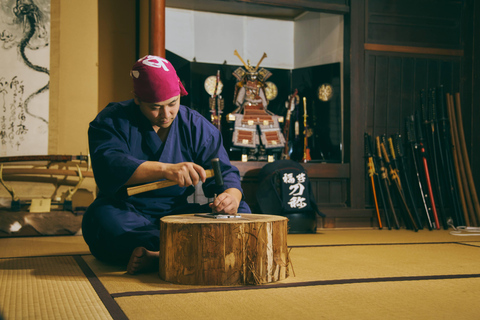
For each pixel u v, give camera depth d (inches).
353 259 91.4
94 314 49.6
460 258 93.0
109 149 74.9
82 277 70.7
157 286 63.8
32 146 155.6
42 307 52.4
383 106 179.2
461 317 49.3
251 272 64.6
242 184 166.7
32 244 118.5
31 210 143.6
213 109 173.3
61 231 141.2
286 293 59.9
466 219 174.2
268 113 181.9
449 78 187.2
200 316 48.9
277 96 200.1
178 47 189.6
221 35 197.0
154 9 148.0
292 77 200.4
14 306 52.9
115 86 167.3
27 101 155.6
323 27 190.7
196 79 188.7
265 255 65.6
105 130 78.4
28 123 155.6
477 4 187.3
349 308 52.7
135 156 80.1
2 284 65.3
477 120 186.4
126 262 81.8
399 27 181.9
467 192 177.6
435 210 169.6
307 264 84.8
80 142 161.5
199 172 67.9
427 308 52.9
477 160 185.5
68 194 148.1
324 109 187.2
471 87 187.3
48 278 69.7
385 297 58.1
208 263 63.9
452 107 183.6
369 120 177.5
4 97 153.5
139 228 78.5
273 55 204.4
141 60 74.4
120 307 52.4
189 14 192.1
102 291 60.2
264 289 62.1
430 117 181.2
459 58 188.2
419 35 184.4
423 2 184.5
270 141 176.1
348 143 175.2
